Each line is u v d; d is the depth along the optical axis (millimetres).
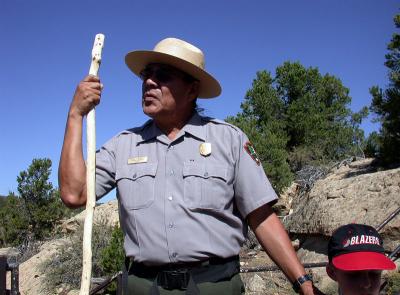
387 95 12766
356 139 22109
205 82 2797
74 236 13883
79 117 2629
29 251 17016
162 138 2699
